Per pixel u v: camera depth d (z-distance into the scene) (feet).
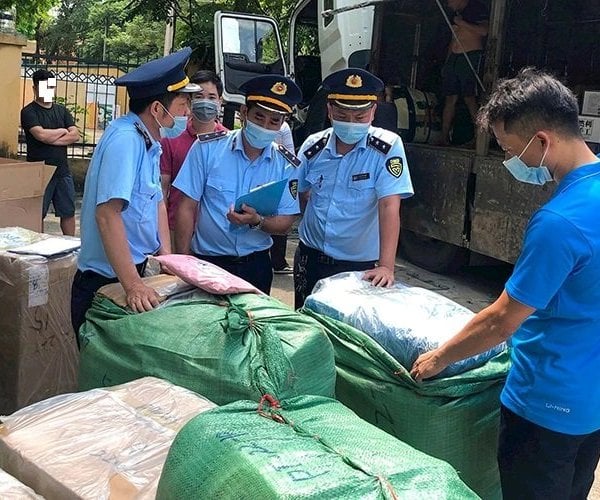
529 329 5.85
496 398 6.70
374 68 22.48
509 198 16.47
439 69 22.98
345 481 3.94
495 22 17.66
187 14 45.50
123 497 4.59
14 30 26.14
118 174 7.29
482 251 17.42
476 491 6.79
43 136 18.79
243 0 40.01
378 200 9.37
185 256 7.77
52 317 9.45
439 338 6.55
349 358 6.87
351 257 9.64
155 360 6.37
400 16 22.86
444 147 19.42
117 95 37.29
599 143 14.87
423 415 6.39
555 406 5.65
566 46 20.94
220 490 4.03
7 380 9.21
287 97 8.92
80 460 4.88
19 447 5.01
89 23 96.07
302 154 9.79
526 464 5.91
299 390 6.02
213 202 9.46
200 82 12.03
